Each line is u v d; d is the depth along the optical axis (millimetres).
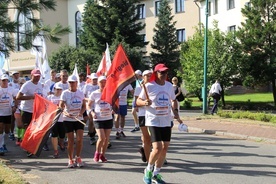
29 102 10062
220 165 8648
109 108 8992
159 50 41688
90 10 37500
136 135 13680
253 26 28500
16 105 10758
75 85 8406
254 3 28547
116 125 12883
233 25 40625
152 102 6809
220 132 13680
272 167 8398
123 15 36688
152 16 47938
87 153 10320
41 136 8422
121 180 7375
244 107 29109
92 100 8922
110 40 36438
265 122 16188
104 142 9102
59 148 11070
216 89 21938
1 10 11539
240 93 39875
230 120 17172
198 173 7898
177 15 46625
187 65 31766
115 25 36344
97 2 39969
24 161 9289
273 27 27469
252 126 15133
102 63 13844
